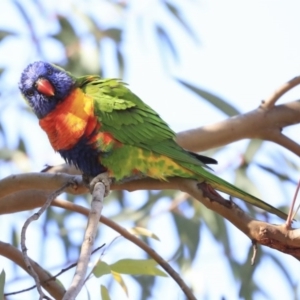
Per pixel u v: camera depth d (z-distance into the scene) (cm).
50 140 904
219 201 749
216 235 1182
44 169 980
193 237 1166
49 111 890
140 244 824
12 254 848
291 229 698
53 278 739
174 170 859
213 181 830
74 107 880
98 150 877
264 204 813
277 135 977
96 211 655
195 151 979
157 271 790
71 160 901
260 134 977
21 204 895
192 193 810
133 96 927
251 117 968
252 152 1142
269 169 1152
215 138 973
